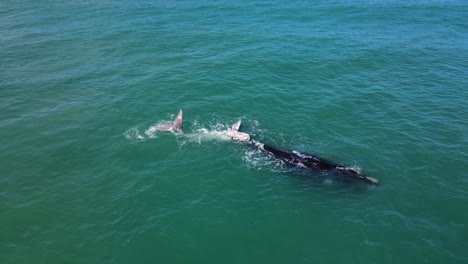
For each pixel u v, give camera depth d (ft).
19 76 152.76
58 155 102.58
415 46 180.65
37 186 90.99
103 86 142.41
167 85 140.77
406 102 130.11
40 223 80.12
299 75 148.97
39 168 97.40
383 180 93.20
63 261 71.46
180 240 76.28
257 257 72.84
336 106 126.82
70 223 80.28
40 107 128.36
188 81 143.43
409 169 96.78
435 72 153.48
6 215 81.76
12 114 123.75
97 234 77.61
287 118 119.96
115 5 259.19
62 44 187.73
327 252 73.97
